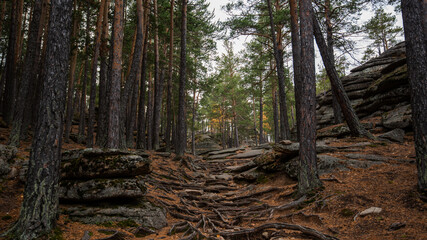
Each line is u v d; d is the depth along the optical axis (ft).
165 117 123.34
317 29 42.73
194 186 38.34
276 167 35.68
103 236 15.90
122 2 33.27
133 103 55.47
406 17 20.38
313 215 19.60
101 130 47.67
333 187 23.86
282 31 71.26
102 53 48.24
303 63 26.37
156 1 66.80
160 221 20.56
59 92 15.66
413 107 19.26
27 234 13.74
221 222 22.88
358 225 16.53
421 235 13.21
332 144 40.86
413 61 19.43
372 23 57.06
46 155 14.98
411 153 30.19
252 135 214.69
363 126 43.34
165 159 53.47
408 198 18.13
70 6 16.70
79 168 20.58
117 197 20.15
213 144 156.25
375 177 24.20
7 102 51.67
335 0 56.95
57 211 16.05
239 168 44.70
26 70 33.50
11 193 19.99
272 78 93.35
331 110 77.87
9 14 69.77
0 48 76.69
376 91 53.16
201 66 90.27
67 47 16.37
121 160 21.02
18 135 31.73
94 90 49.24
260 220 21.83
